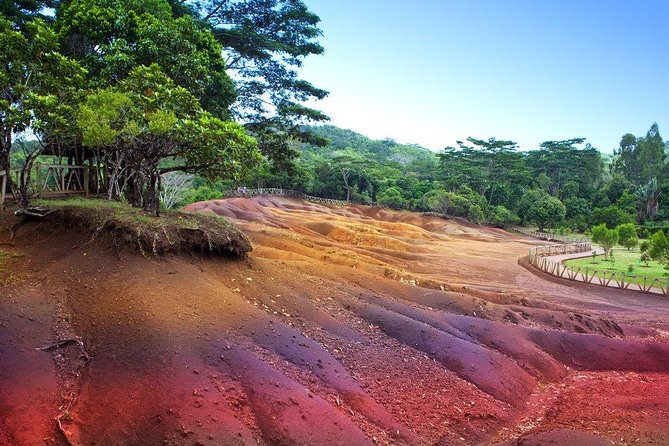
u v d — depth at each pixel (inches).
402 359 498.3
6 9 784.3
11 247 480.7
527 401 501.4
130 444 305.7
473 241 1903.3
